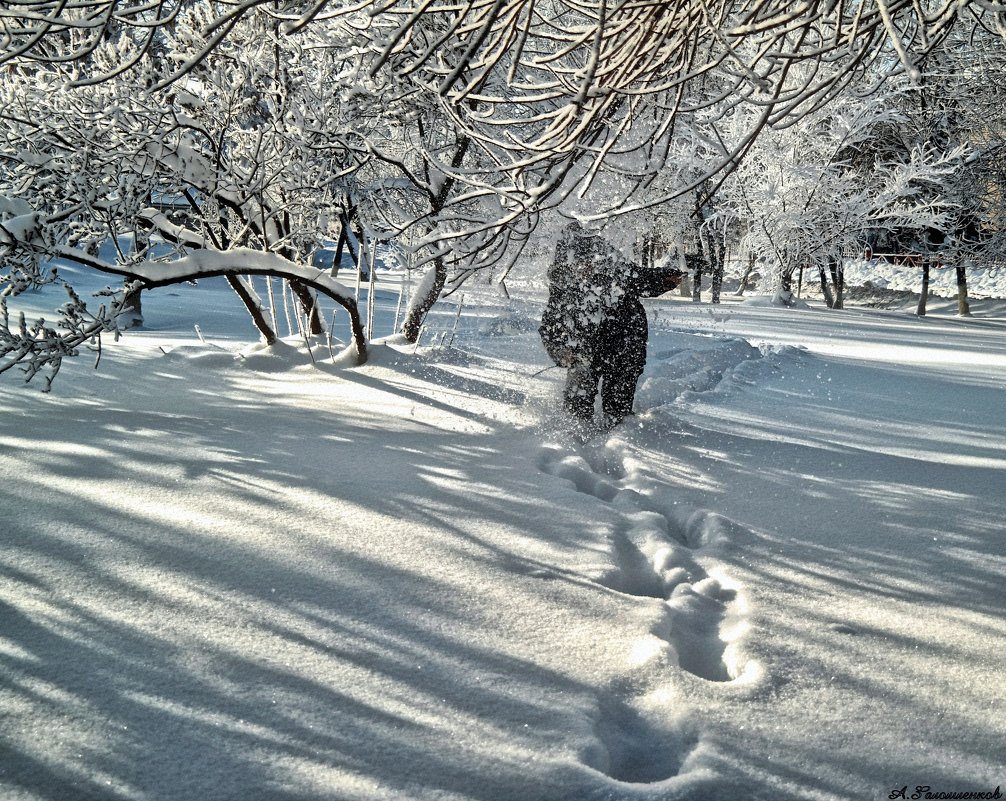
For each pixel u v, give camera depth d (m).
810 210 28.08
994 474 5.91
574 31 3.34
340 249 10.20
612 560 3.91
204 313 16.45
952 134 30.44
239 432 6.34
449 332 12.09
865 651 3.09
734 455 6.25
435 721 2.54
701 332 17.27
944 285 41.44
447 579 3.62
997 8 2.87
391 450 5.92
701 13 3.12
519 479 5.25
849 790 2.27
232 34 7.11
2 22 3.02
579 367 7.05
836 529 4.55
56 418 6.69
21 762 2.27
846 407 8.88
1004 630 3.30
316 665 2.85
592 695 2.71
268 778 2.24
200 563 3.69
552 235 7.33
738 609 3.49
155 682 2.70
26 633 2.99
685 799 2.19
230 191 7.93
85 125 6.34
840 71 3.14
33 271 6.09
